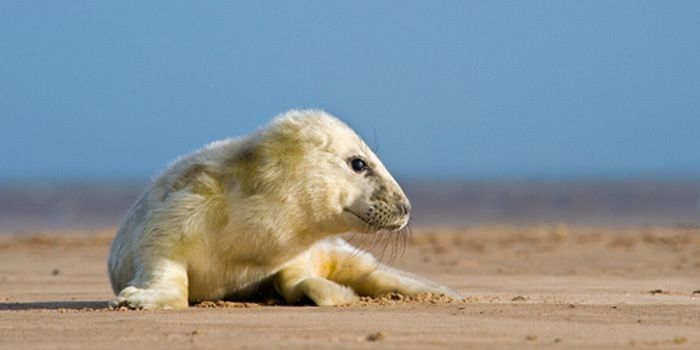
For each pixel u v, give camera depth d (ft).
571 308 124.16
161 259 128.57
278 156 130.00
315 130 131.85
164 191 133.18
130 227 136.46
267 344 93.35
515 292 158.20
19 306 137.39
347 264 144.05
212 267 131.54
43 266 236.43
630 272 208.74
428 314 117.19
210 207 129.90
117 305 123.95
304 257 139.13
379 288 142.31
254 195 129.59
